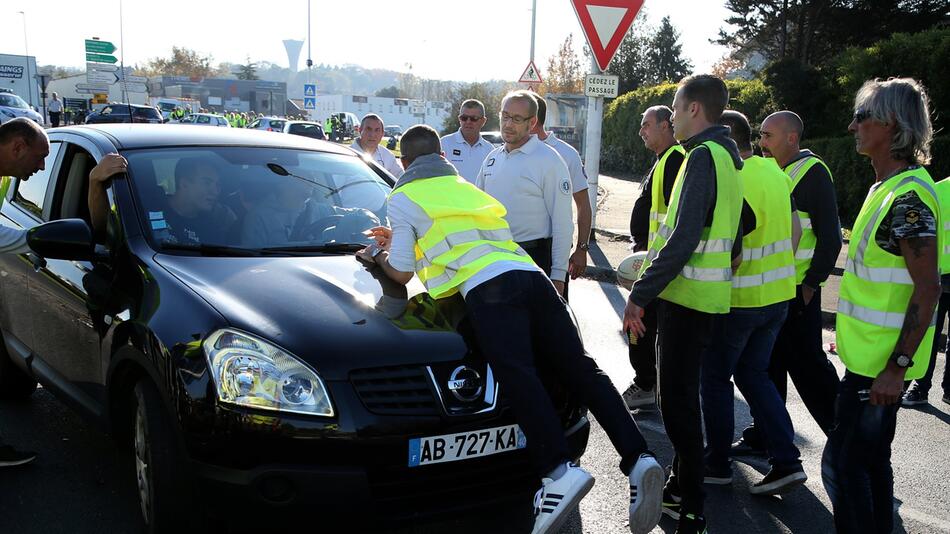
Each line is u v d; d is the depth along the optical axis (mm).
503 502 3000
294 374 2770
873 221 2918
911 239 2779
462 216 3174
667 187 4184
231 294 3107
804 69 21641
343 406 2758
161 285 3199
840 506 3098
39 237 3461
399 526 2811
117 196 3682
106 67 27047
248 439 2709
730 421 3988
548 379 3217
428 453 2840
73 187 4184
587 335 6883
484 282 3014
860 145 2996
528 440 2908
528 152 4664
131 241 3518
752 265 3754
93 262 3676
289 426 2709
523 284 3045
